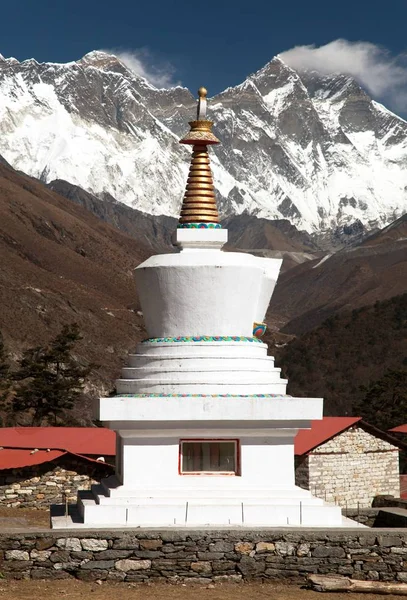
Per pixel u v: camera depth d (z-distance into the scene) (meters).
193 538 21.50
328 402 123.00
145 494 23.03
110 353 136.62
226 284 24.33
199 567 21.45
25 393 81.00
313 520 22.98
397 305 146.00
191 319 24.47
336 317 147.62
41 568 21.25
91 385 118.88
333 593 20.95
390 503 42.38
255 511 22.89
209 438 23.50
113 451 41.56
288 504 23.11
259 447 23.58
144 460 23.28
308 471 42.34
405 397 77.19
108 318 149.38
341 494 43.12
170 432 23.30
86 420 106.56
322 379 130.00
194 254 24.58
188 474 23.41
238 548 21.55
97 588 20.77
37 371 82.31
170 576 21.36
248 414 23.14
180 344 24.22
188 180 25.64
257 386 23.91
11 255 153.38
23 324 128.88
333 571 21.62
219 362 23.92
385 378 79.56
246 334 24.97
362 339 137.62
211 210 25.38
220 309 24.44
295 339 154.50
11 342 121.69
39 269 156.50
